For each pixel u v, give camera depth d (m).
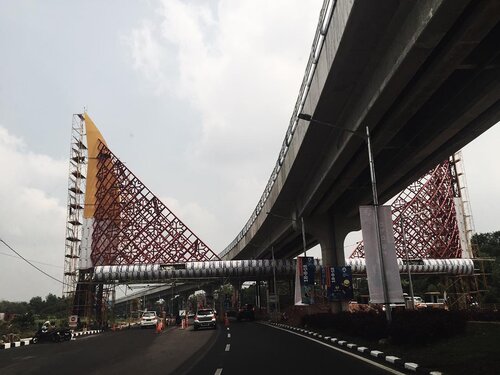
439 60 17.08
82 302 63.62
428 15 14.50
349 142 25.86
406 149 27.84
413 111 21.38
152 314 56.78
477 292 68.50
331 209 46.84
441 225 82.88
